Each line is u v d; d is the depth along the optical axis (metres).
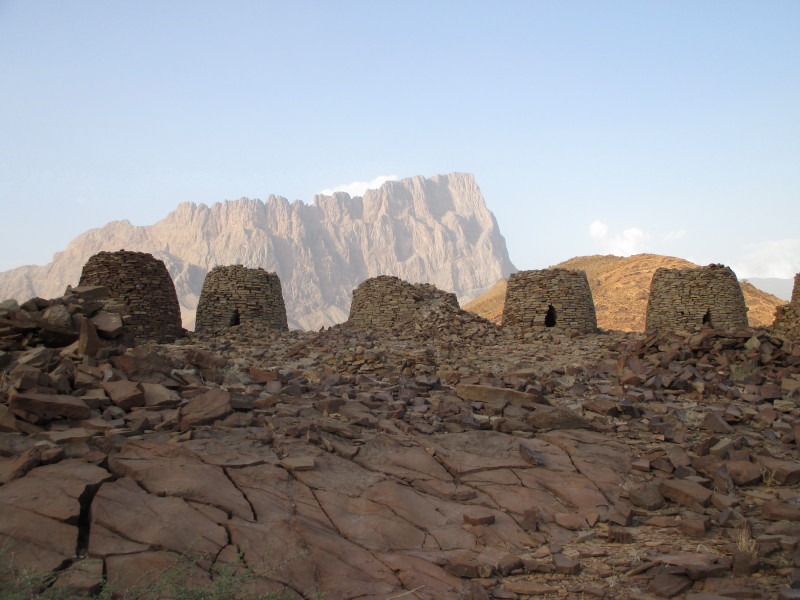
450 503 7.95
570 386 15.26
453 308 26.84
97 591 5.07
